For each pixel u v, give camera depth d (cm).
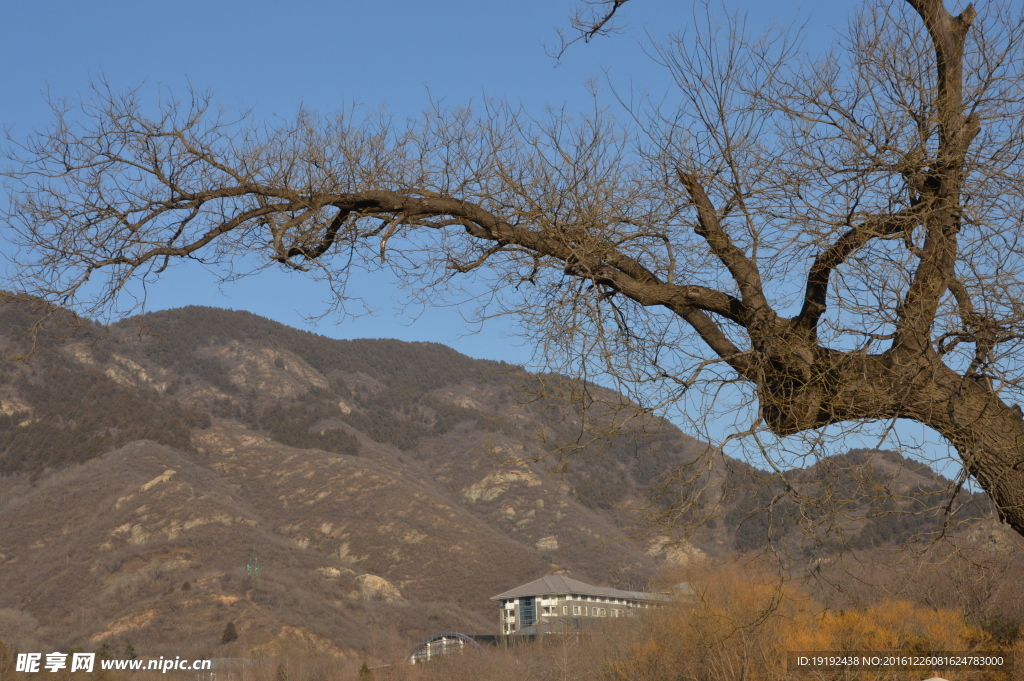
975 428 470
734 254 513
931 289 480
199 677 5556
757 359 487
